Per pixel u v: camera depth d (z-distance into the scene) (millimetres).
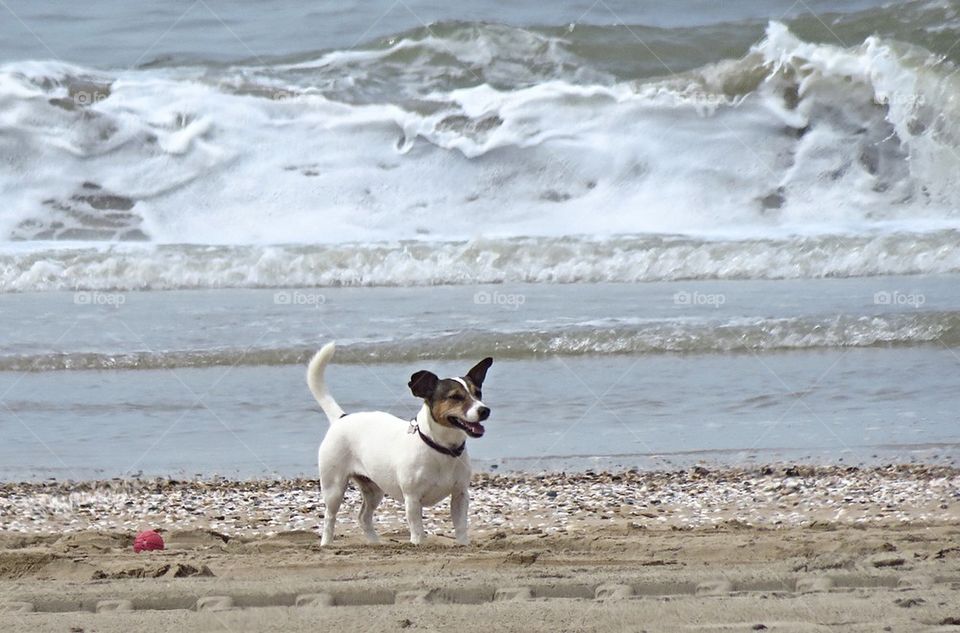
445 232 20406
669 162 21828
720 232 19844
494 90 23250
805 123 22609
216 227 20781
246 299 17453
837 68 23172
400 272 18422
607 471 10555
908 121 22562
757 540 7297
